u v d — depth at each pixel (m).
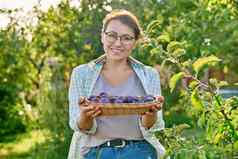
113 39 3.08
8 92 11.40
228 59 5.64
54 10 8.50
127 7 7.70
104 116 3.10
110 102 2.83
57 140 7.89
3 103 11.79
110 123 3.13
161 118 3.13
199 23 5.55
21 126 11.90
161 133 3.33
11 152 9.99
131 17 3.10
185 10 6.38
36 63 9.05
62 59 8.38
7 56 9.36
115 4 7.89
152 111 2.88
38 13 8.73
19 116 11.91
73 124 3.11
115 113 2.84
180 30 5.58
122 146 3.14
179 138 2.89
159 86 3.23
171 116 7.38
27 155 9.59
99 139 3.16
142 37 3.07
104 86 3.17
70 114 3.18
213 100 2.71
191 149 2.68
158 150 3.21
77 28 8.23
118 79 3.18
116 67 3.18
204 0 4.58
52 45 8.59
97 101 2.84
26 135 11.56
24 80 10.21
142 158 3.16
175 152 2.69
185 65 2.82
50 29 8.58
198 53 5.41
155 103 2.85
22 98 11.74
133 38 3.08
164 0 7.18
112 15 3.11
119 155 3.14
